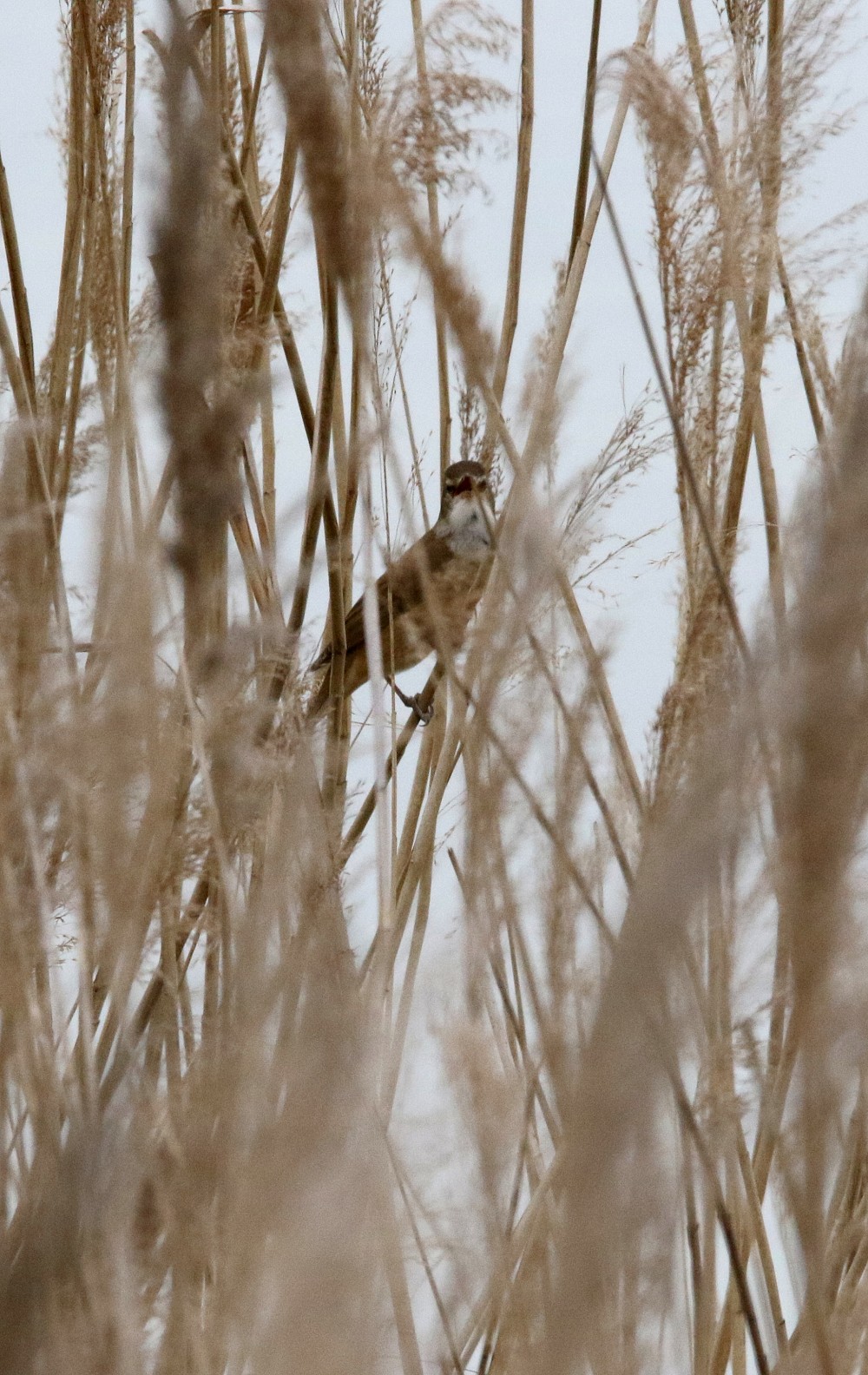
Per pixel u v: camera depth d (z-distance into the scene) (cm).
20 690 315
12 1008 318
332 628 491
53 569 371
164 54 268
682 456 381
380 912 411
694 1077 324
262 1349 197
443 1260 315
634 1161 181
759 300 473
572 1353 181
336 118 297
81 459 482
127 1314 253
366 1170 205
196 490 293
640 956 178
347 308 316
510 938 382
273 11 282
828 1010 203
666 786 337
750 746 183
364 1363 196
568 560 379
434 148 359
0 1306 197
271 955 294
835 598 181
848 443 184
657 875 179
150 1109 285
